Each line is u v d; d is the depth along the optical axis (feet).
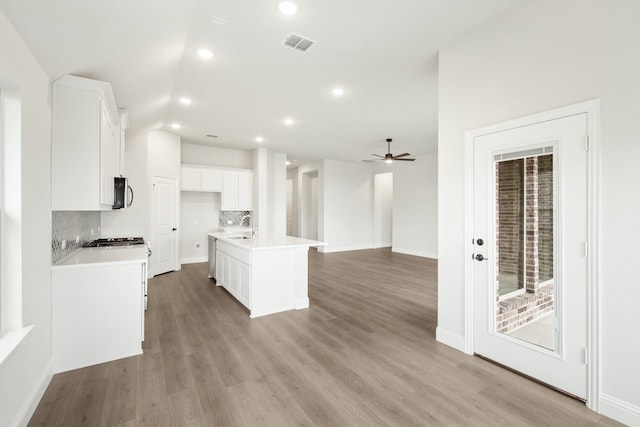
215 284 16.63
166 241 19.30
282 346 9.21
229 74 11.10
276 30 8.43
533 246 7.35
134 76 9.50
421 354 8.69
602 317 6.18
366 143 22.36
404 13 7.72
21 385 5.72
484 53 8.20
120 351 8.43
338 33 8.60
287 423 5.90
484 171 8.22
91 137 8.11
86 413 6.15
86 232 12.90
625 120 5.88
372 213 32.22
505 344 7.86
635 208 5.79
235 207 23.06
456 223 8.94
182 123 17.26
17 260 5.65
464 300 8.77
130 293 8.55
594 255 6.25
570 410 6.24
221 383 7.24
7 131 5.60
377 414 6.15
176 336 9.93
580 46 6.45
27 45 5.94
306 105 14.30
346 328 10.64
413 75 11.25
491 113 8.07
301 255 12.80
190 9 7.42
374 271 20.22
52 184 7.62
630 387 5.83
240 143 22.31
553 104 6.88
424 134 19.65
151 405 6.41
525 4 7.34
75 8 5.63
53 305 7.63
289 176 36.04
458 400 6.60
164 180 19.04
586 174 6.38
